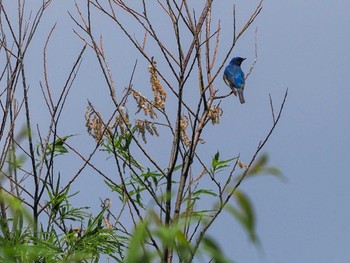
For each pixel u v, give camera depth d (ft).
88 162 35.99
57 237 33.45
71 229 36.22
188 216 17.69
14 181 34.73
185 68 31.50
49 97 35.55
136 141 32.35
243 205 14.11
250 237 13.94
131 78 36.01
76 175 36.06
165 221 26.37
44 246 28.66
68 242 34.63
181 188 28.94
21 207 18.93
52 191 36.14
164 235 14.53
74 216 36.32
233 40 33.22
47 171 34.47
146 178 35.17
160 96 35.76
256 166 16.48
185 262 15.43
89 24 34.27
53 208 35.99
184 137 34.40
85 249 34.55
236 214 14.06
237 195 14.17
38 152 37.47
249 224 13.96
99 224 36.17
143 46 34.14
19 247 24.59
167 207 26.45
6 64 35.88
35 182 34.32
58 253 31.07
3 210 30.53
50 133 35.40
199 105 31.22
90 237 35.14
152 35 33.14
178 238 15.30
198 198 30.14
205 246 15.15
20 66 35.04
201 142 35.19
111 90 34.17
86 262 30.09
